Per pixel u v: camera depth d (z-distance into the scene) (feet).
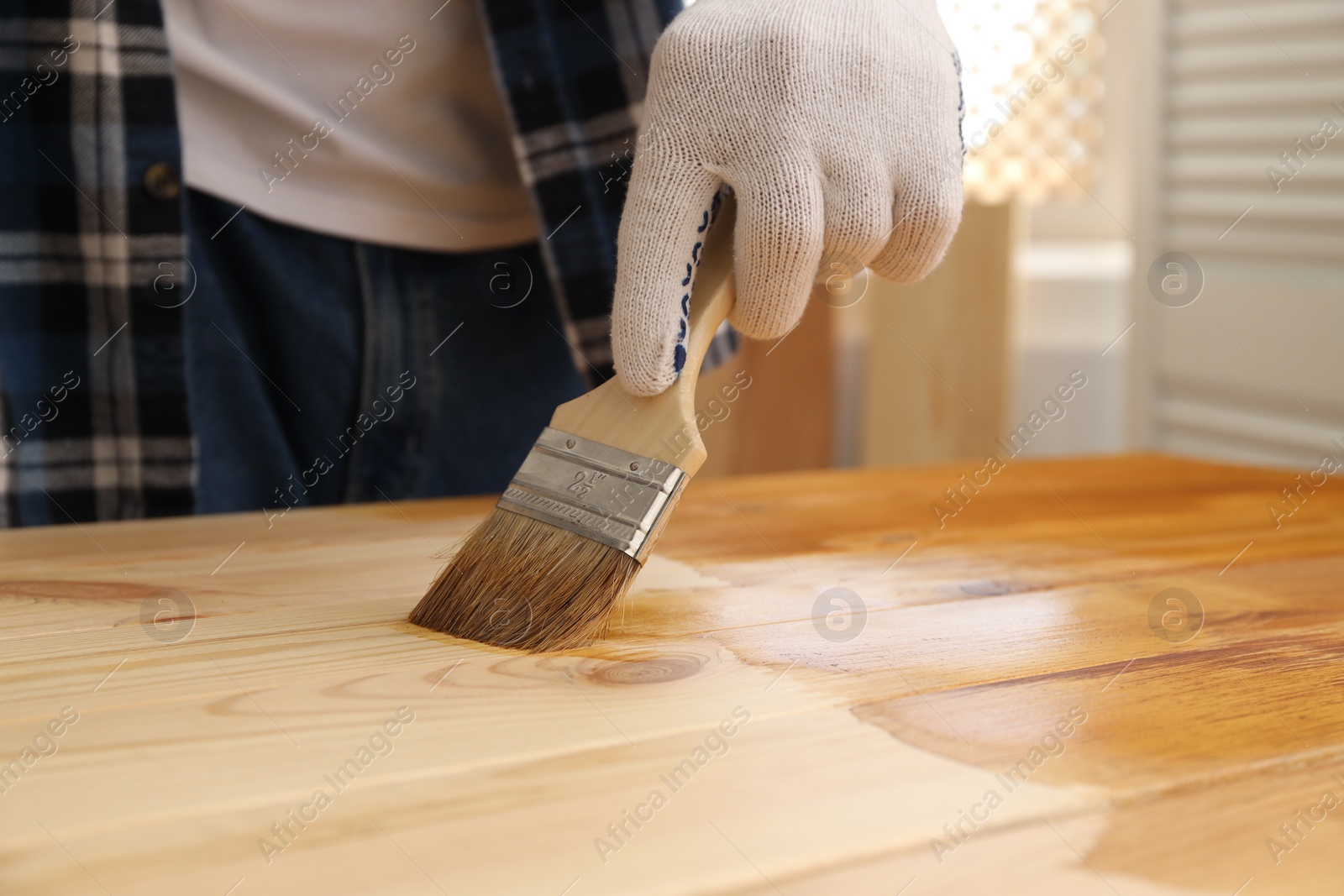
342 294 3.45
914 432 6.60
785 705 1.81
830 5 2.25
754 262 2.20
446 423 3.65
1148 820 1.46
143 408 3.23
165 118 3.07
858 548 2.89
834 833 1.39
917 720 1.75
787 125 2.15
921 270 2.40
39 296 3.14
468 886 1.25
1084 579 2.61
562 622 2.07
